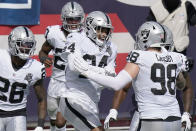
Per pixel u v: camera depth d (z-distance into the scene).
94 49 18.20
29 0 23.95
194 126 25.25
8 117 17.39
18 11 23.92
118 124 25.08
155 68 15.97
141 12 25.19
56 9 24.42
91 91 18.08
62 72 21.55
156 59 16.06
